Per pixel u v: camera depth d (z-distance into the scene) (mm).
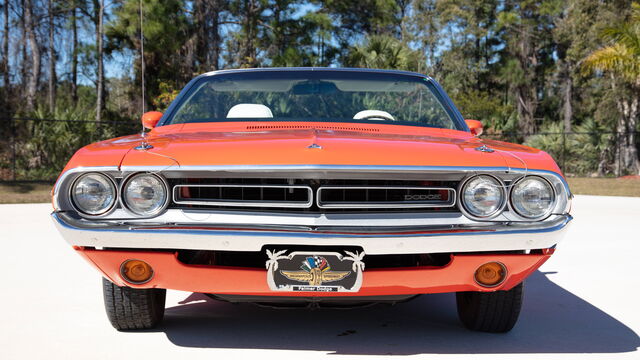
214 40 28109
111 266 2432
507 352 2697
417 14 46875
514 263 2439
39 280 4336
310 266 2312
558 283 4363
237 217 2326
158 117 3436
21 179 18578
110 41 30297
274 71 3705
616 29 21625
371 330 3035
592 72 35219
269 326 3092
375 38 27062
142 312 2859
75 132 19078
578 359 2615
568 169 24453
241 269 2355
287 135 2695
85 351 2682
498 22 45750
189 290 2441
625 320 3303
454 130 3334
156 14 26906
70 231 2328
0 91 26641
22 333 2971
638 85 23078
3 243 6305
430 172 2348
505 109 39156
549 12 44031
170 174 2336
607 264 5160
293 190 2354
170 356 2605
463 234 2316
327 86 3578
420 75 3787
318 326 3100
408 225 2330
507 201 2396
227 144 2469
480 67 48156
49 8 28875
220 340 2842
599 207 11633
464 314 3041
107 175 2350
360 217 2318
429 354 2654
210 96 3523
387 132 3150
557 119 49469
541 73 48594
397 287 2398
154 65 29844
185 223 2320
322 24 33875
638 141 27219
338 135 2721
